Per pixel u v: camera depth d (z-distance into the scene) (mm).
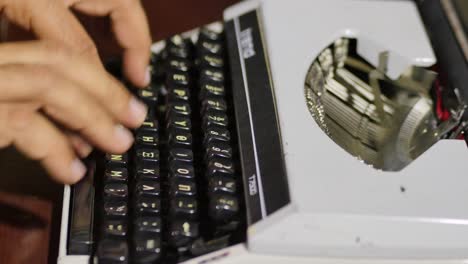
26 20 649
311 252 569
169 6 1011
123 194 667
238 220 623
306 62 708
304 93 682
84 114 583
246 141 657
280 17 747
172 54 812
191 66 815
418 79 759
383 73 781
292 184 581
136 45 740
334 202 573
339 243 562
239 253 580
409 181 604
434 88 754
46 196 824
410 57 739
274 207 580
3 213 800
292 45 721
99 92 592
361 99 802
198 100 768
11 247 776
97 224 674
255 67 720
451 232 579
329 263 576
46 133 576
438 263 584
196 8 1013
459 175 622
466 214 589
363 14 773
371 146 750
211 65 780
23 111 561
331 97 797
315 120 665
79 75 577
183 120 723
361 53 776
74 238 657
